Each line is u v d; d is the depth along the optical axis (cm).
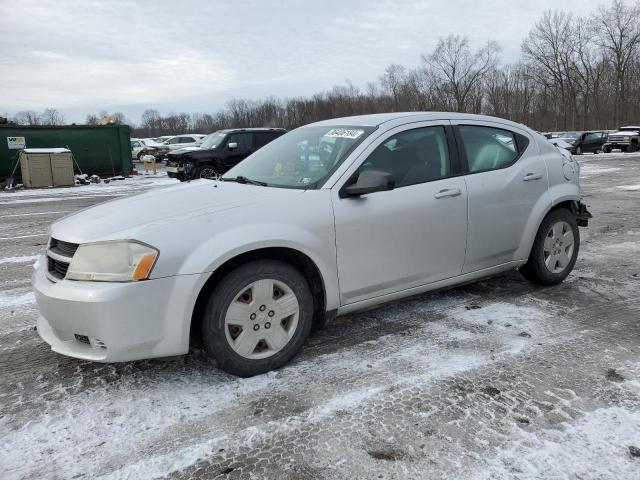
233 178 402
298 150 397
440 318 408
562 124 6950
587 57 6719
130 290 274
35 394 306
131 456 247
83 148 2003
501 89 7031
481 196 404
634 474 227
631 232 732
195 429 268
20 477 235
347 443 253
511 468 232
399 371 323
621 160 2492
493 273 434
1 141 1845
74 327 283
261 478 230
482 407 280
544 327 387
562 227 472
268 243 304
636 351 345
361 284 350
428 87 7119
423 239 373
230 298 300
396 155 373
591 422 265
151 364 340
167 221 295
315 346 361
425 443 251
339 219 334
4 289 519
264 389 304
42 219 1014
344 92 8019
